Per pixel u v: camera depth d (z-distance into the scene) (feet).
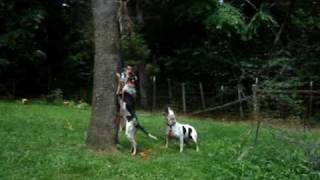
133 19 80.89
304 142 38.29
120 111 38.86
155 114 64.59
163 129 48.96
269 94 45.60
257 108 40.09
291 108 61.67
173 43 84.94
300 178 32.96
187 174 33.17
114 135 38.06
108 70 37.73
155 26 84.84
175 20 77.36
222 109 71.82
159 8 83.92
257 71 72.43
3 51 71.15
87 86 80.74
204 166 35.17
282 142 41.50
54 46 79.87
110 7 37.78
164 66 82.38
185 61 78.33
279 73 68.85
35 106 60.03
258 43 77.66
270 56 73.61
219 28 68.44
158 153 38.78
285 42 78.69
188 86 76.84
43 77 78.64
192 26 81.76
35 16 69.72
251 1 79.10
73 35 81.00
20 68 74.64
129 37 74.59
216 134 48.49
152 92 79.00
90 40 78.95
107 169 33.12
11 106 57.41
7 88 74.33
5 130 42.50
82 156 35.68
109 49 37.78
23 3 71.46
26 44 70.44
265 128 51.19
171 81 80.53
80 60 79.71
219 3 71.15
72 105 65.98
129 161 35.50
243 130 51.37
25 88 76.89
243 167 34.47
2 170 31.37
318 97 66.49
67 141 39.78
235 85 74.95
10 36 69.05
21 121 47.14
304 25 78.74
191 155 38.58
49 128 44.86
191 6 71.61
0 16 70.38
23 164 32.94
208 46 76.74
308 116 61.93
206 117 67.41
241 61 74.02
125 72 42.70
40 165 32.96
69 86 79.66
